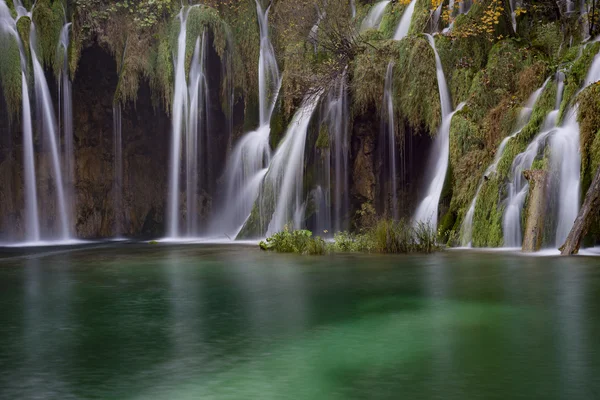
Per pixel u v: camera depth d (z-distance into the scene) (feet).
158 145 109.60
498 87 66.13
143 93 106.42
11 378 17.31
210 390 16.11
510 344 20.62
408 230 59.72
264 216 81.87
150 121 108.88
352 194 77.77
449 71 70.90
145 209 109.60
